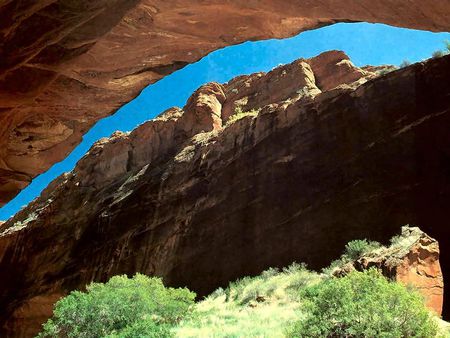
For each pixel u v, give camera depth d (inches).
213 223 918.4
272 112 966.4
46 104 499.5
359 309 297.3
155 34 446.9
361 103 822.5
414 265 438.6
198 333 493.0
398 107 770.2
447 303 527.5
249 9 422.0
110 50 448.5
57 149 577.9
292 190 834.8
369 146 772.0
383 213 698.8
